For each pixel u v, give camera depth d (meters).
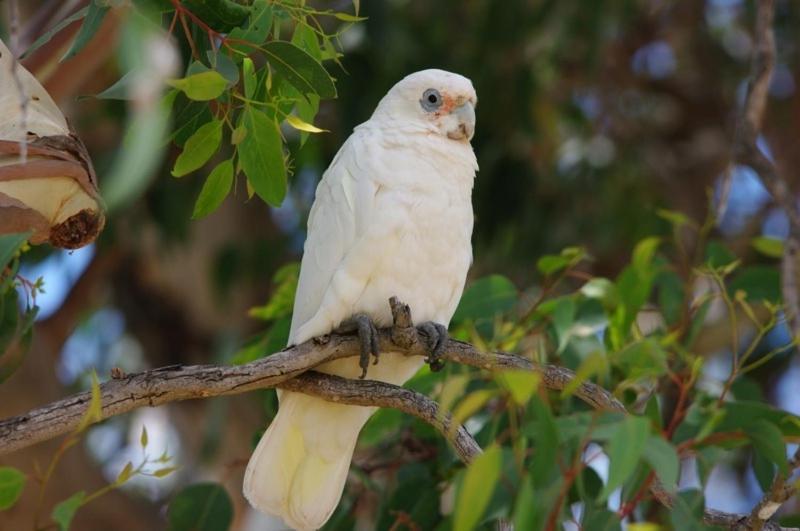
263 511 7.86
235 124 7.52
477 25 15.52
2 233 6.93
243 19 7.02
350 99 14.16
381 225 7.96
